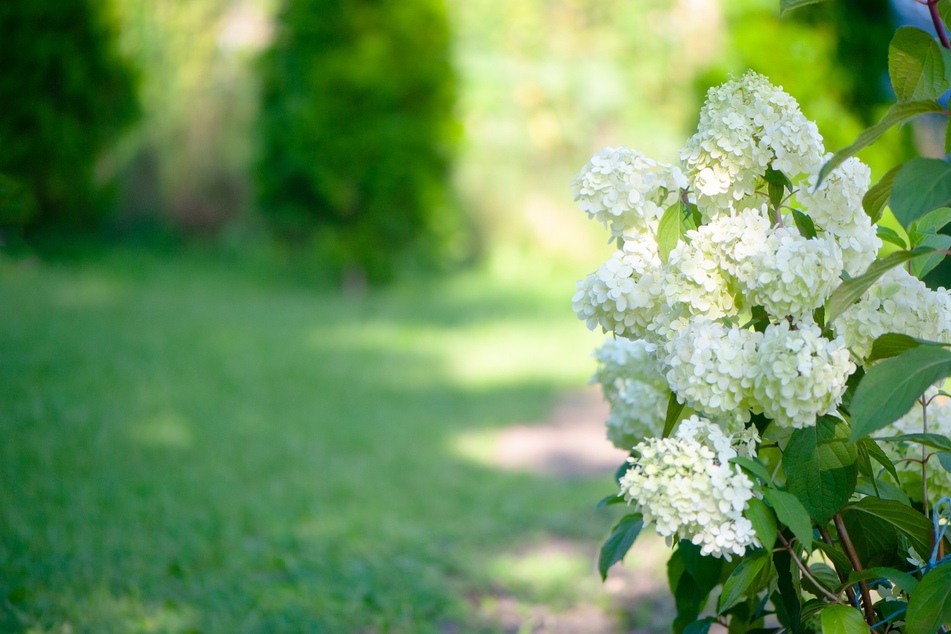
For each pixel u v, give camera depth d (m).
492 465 5.40
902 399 1.25
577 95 12.52
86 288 10.32
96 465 4.67
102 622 2.93
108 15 10.45
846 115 7.02
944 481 1.73
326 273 11.89
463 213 12.95
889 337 1.38
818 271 1.34
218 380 6.93
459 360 8.44
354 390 7.08
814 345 1.32
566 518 4.39
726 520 1.33
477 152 12.77
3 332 7.64
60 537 3.64
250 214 13.42
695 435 1.42
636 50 12.44
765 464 1.84
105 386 6.34
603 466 5.43
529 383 7.63
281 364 7.67
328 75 10.74
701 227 1.43
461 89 12.44
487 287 12.34
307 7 10.71
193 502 4.32
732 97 1.48
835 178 1.44
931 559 1.44
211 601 3.19
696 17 12.11
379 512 4.43
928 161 1.28
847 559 1.50
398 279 11.73
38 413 5.40
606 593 3.43
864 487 1.59
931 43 1.38
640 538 3.96
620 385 1.91
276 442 5.52
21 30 9.98
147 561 3.54
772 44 7.02
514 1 12.45
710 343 1.37
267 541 3.91
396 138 10.86
